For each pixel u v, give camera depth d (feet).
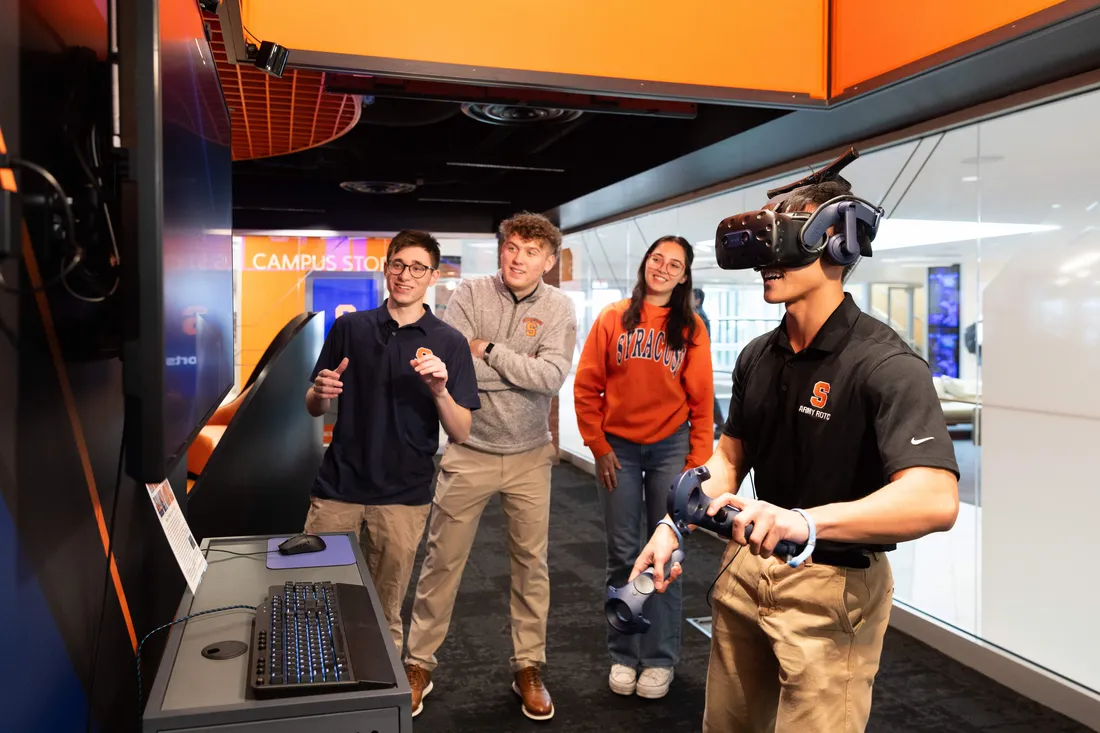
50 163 3.39
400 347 7.87
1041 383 8.87
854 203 4.38
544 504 8.89
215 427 11.92
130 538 5.24
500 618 11.51
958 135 9.82
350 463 7.93
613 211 19.65
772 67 7.88
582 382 9.17
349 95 10.03
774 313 13.57
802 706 4.41
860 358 4.35
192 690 3.65
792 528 3.59
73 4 3.80
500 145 15.29
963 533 10.03
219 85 5.51
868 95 7.68
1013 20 6.15
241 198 19.81
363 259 26.23
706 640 10.79
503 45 7.10
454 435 7.86
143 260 2.95
